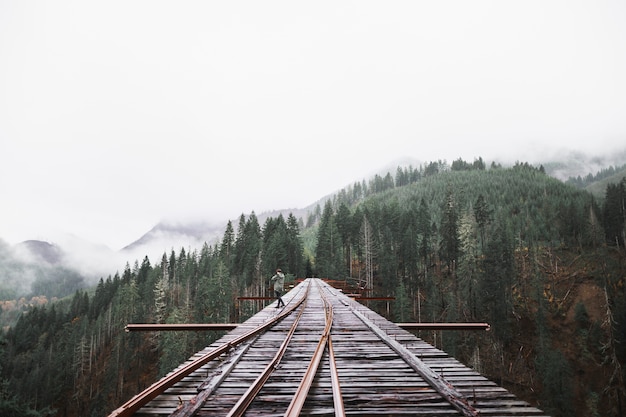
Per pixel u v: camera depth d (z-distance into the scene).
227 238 97.62
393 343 8.12
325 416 4.21
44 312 115.75
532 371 59.81
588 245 94.69
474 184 165.25
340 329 10.91
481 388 5.21
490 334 64.00
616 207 95.69
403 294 64.44
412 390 5.17
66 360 76.12
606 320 66.19
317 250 88.88
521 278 81.88
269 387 5.33
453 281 79.19
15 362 82.12
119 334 73.44
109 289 117.88
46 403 67.56
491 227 95.75
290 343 8.87
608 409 55.41
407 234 86.69
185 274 95.06
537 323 66.44
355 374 6.05
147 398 4.20
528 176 174.75
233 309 71.06
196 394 4.93
